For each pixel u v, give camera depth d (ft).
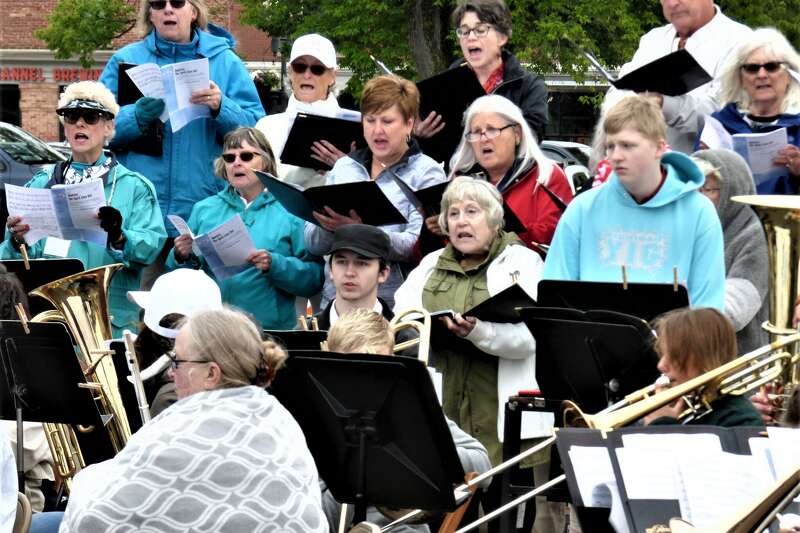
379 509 25.95
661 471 21.09
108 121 41.45
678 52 36.17
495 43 42.27
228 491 20.61
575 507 21.39
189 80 42.55
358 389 23.32
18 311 30.07
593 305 28.25
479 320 31.17
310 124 39.55
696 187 30.58
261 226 40.29
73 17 165.78
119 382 31.32
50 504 33.45
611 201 31.22
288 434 21.58
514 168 36.60
